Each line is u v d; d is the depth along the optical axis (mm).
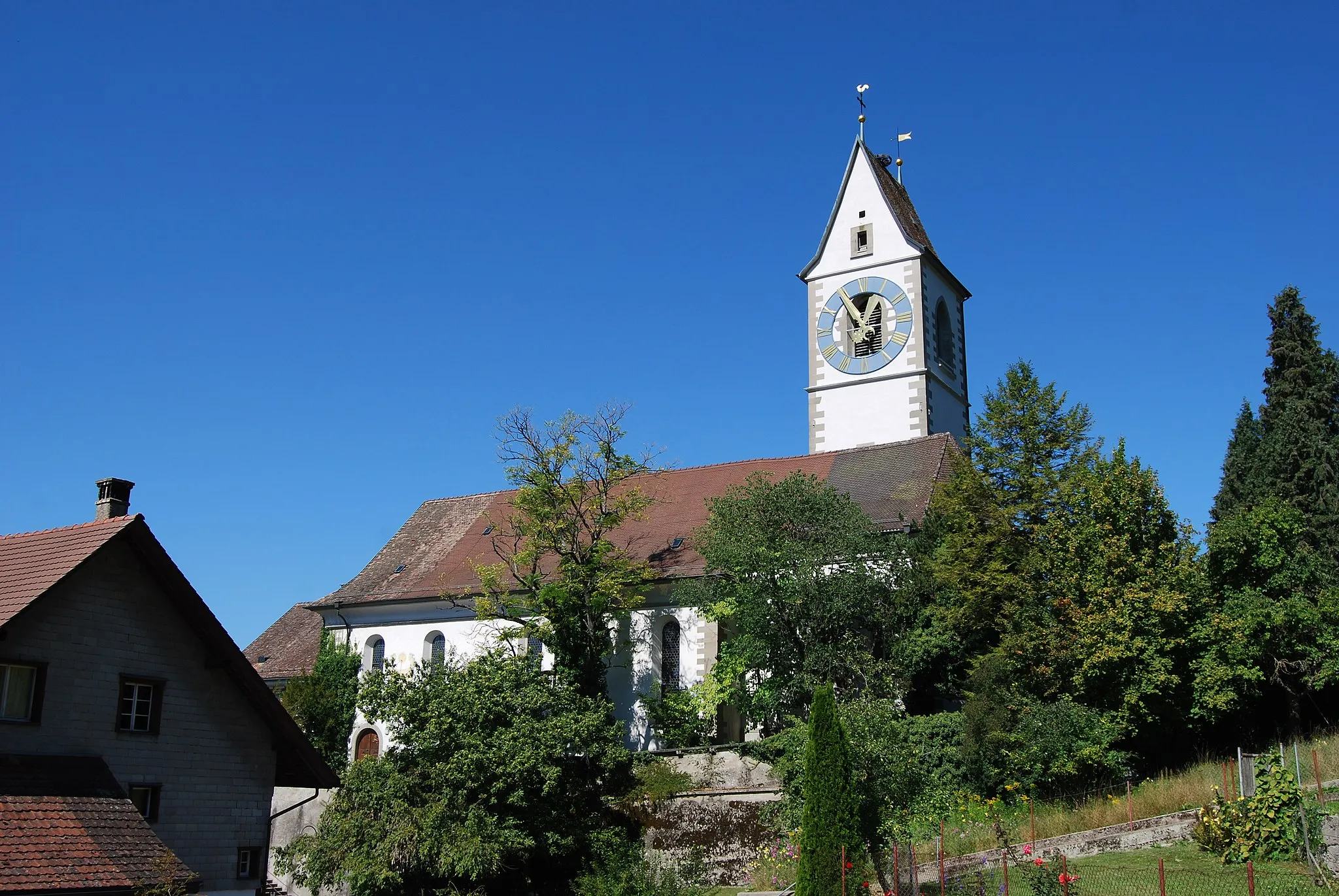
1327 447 42938
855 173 53656
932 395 51031
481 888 27812
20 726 22203
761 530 35719
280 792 36469
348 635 47938
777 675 34312
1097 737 29484
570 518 40875
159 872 20750
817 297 53344
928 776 29797
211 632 25312
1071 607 31203
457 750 28906
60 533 24938
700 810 32281
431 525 52312
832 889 21953
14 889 19062
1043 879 20969
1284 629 31234
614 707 39125
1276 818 23078
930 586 35312
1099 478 32625
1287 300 47531
